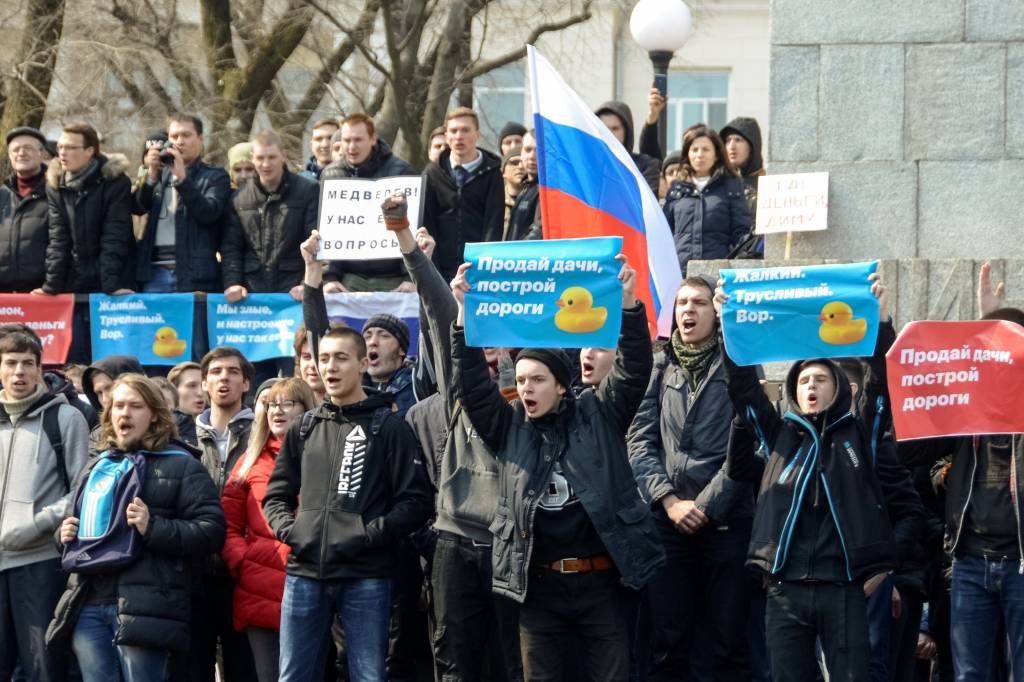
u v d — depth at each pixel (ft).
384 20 78.18
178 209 48.60
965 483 34.01
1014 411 32.81
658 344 40.47
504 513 32.58
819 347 32.91
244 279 48.73
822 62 43.55
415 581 38.04
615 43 124.26
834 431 33.04
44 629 37.11
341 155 50.42
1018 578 33.27
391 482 34.81
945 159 42.86
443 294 34.35
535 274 32.27
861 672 32.27
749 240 46.68
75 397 39.65
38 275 48.60
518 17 91.56
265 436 37.60
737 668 35.94
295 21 81.46
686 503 35.65
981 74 42.65
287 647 34.35
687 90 144.87
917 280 42.11
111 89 84.74
